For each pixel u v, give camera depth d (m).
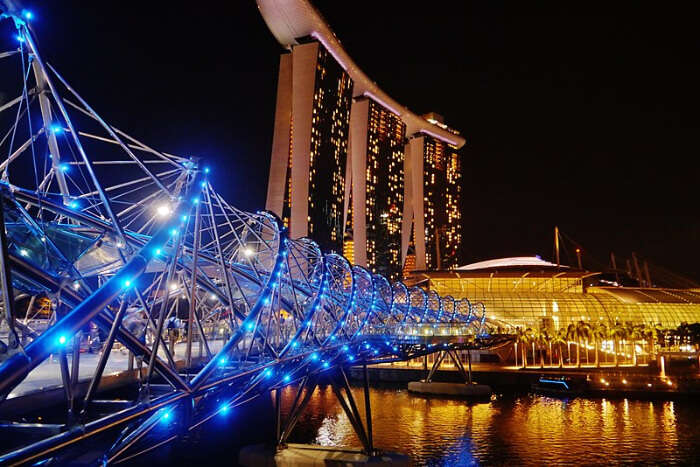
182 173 27.89
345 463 58.94
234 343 27.17
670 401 111.31
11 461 14.13
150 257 17.19
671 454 71.62
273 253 39.78
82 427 16.72
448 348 102.62
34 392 23.06
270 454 61.59
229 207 35.91
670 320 199.50
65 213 26.02
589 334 164.25
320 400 110.44
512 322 194.12
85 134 26.56
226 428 83.06
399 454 61.84
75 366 20.66
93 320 16.84
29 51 20.02
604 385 119.50
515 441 77.94
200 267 43.38
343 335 58.38
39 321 40.22
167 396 21.94
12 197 21.02
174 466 61.91
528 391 126.50
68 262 21.23
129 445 22.89
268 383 40.34
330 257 53.06
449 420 92.12
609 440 78.50
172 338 38.59
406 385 136.50
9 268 13.64
